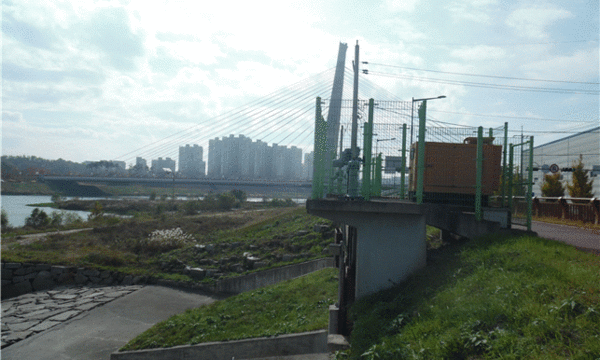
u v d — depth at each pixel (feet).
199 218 109.50
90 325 46.60
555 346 12.53
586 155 128.16
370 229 28.76
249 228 85.25
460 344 14.71
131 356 33.40
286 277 56.29
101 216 133.90
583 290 15.23
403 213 28.40
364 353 17.70
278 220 84.58
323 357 29.09
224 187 301.02
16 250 73.20
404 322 19.86
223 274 62.95
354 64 62.23
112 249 78.64
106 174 338.13
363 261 28.68
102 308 52.80
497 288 17.85
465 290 19.57
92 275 66.49
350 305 29.12
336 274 45.91
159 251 76.59
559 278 17.01
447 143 32.30
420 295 22.90
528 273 18.58
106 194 346.33
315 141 32.78
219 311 40.32
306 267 55.62
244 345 31.32
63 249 77.46
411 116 32.17
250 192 336.70
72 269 67.00
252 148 403.34
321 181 32.73
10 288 63.82
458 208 31.30
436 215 28.50
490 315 15.66
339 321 29.25
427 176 32.19
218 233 86.94
